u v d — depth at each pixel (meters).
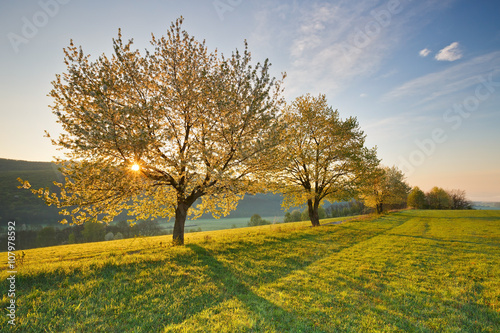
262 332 5.98
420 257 14.20
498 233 23.84
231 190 15.31
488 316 7.15
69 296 7.21
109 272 9.15
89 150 11.75
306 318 6.85
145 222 88.69
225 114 14.83
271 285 9.39
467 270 11.66
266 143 13.96
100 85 12.75
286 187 28.59
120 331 5.83
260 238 18.89
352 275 10.88
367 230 26.41
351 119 30.67
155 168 14.21
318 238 20.16
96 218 13.70
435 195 82.69
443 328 6.50
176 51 15.73
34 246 70.19
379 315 7.18
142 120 13.38
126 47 14.44
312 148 29.67
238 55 15.66
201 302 7.61
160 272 9.48
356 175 30.03
